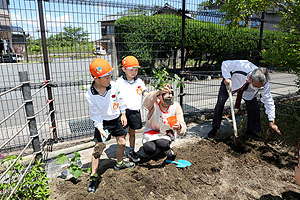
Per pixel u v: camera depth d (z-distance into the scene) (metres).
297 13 3.86
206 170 2.94
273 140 3.88
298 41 3.87
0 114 5.47
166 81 2.80
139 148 3.60
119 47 6.67
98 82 2.50
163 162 3.12
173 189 2.57
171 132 3.15
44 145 3.56
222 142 3.71
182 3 4.18
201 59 9.87
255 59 6.28
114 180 2.68
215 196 2.49
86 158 3.30
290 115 4.04
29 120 2.45
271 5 4.16
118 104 2.77
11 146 3.52
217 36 7.91
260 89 3.31
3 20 3.12
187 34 7.95
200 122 4.84
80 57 3.77
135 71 2.95
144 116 5.08
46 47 3.37
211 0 4.44
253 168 3.04
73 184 2.66
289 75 11.30
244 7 3.77
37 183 2.29
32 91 7.59
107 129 2.64
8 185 2.12
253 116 3.87
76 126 4.41
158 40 7.20
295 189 2.64
